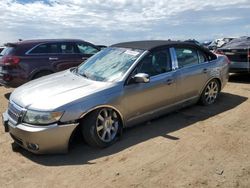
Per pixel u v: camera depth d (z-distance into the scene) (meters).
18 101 5.22
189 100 6.75
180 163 4.63
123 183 4.16
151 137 5.60
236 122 6.22
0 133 6.20
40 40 10.10
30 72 9.63
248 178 4.16
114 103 5.32
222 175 4.25
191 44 6.84
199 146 5.17
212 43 29.81
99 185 4.16
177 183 4.10
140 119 5.87
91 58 6.71
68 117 4.88
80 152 5.15
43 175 4.50
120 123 5.56
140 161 4.75
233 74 11.67
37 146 4.86
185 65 6.59
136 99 5.65
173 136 5.61
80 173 4.50
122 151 5.11
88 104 5.03
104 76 5.75
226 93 8.51
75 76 6.05
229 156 4.79
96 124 5.14
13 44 9.70
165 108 6.25
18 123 5.01
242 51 9.77
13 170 4.69
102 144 5.23
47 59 9.90
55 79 6.00
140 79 5.46
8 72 9.47
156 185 4.08
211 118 6.48
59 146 4.92
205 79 6.98
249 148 5.04
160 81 5.99
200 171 4.38
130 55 6.02
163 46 6.28
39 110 4.85
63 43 10.38
